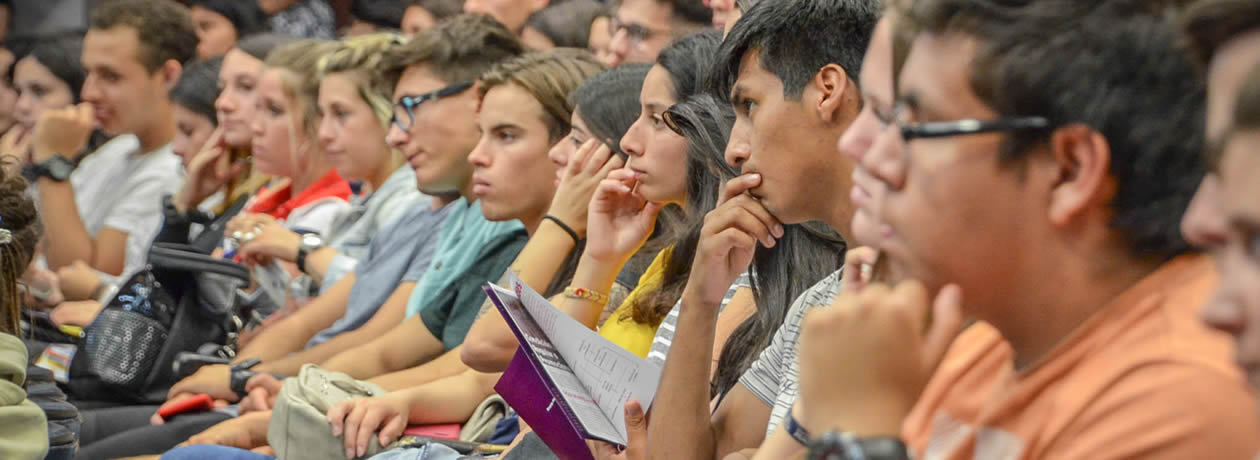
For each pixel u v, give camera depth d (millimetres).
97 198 7242
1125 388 1306
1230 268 1071
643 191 3197
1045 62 1287
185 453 3506
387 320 4809
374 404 3654
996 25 1303
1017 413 1423
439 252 4711
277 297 5520
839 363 1345
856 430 1321
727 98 2852
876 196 1421
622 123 3682
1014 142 1305
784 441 2074
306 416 3645
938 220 1341
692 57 3137
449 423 3826
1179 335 1298
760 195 2406
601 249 3354
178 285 4832
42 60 7758
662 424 2504
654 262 3354
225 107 6328
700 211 3131
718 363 2863
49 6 10109
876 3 2271
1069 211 1305
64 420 3430
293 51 6094
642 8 5223
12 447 2924
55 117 6734
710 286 2467
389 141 4973
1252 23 1060
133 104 7316
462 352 3689
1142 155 1291
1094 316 1371
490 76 4254
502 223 4438
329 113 5598
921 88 1343
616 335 3256
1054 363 1392
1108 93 1284
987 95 1308
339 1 9062
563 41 6102
